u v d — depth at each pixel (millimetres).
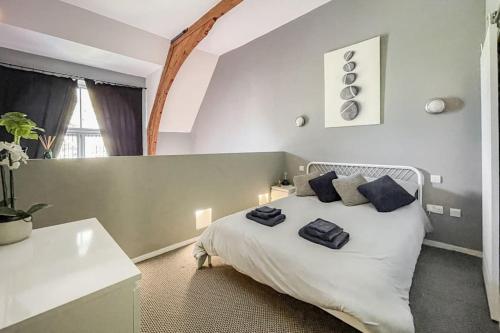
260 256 1746
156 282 2125
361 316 1202
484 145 1983
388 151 3020
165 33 3992
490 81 1596
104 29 3555
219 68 5195
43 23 3092
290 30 3938
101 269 925
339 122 3408
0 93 3561
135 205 2506
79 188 2152
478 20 2383
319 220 1956
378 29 3016
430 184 2740
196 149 5957
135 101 4945
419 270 2256
